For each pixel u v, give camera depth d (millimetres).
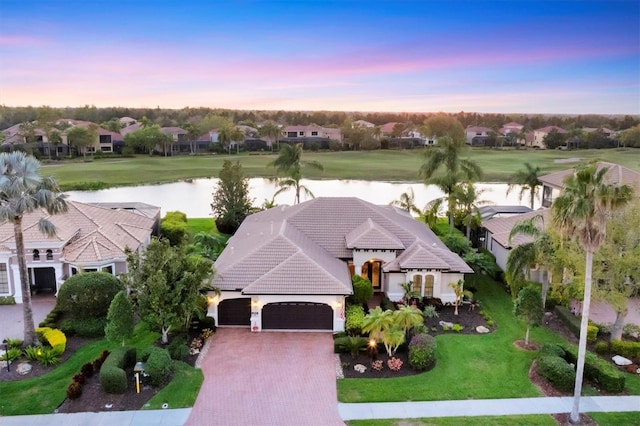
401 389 22219
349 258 33531
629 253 24297
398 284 32125
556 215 19125
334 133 160750
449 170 49344
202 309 28062
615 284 25219
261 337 27500
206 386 22422
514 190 85688
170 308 24969
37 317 29844
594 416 20125
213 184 90688
